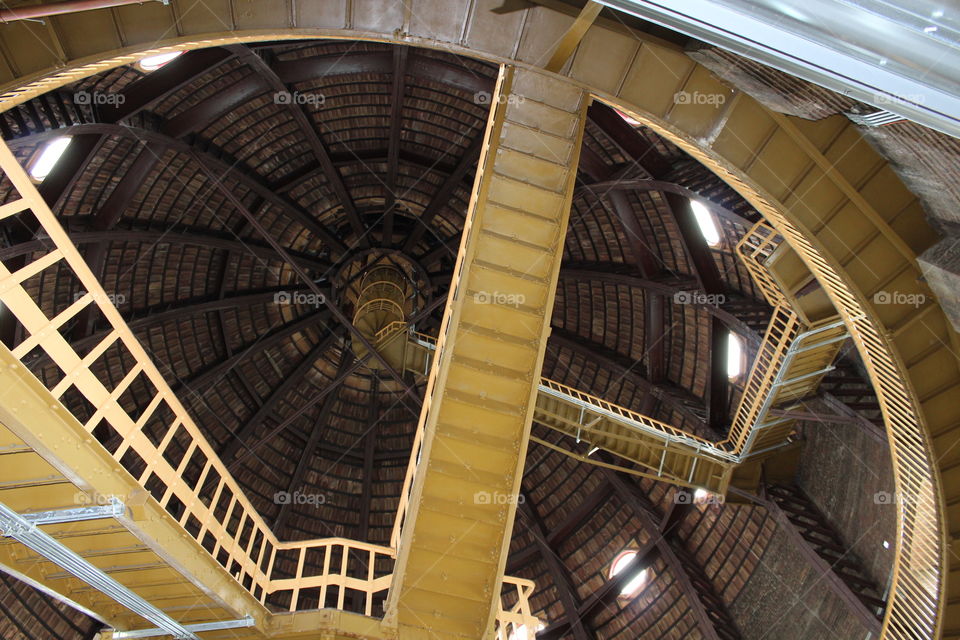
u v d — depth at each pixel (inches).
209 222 1098.1
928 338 502.0
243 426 1250.0
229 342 1211.9
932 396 508.1
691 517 1127.6
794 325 797.2
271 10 432.5
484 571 467.2
